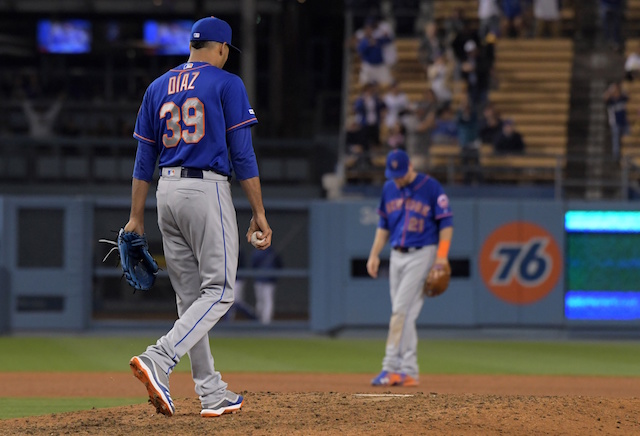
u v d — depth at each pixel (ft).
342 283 198.70
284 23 333.42
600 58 288.71
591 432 69.67
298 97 345.31
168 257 71.67
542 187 232.53
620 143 254.68
